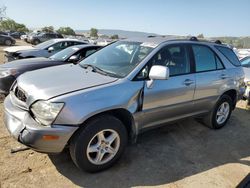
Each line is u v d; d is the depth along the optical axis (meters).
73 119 2.87
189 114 4.38
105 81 3.29
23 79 3.47
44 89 3.00
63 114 2.83
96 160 3.23
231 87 5.02
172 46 4.04
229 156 4.11
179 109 4.10
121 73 3.52
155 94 3.62
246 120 5.93
